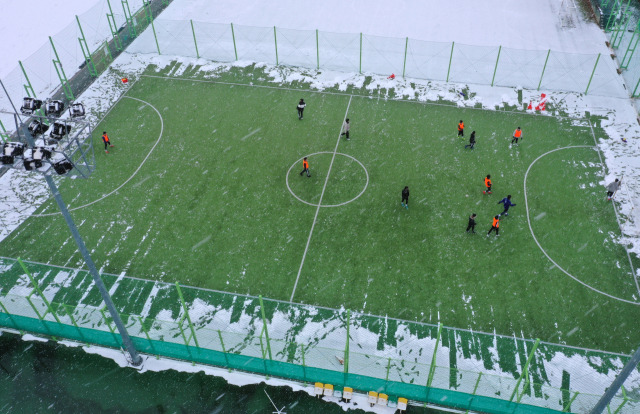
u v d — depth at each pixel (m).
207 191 23.27
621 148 25.03
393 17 39.09
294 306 18.20
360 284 18.94
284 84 30.73
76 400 15.53
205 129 27.16
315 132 26.78
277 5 41.28
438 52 33.69
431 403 15.12
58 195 12.08
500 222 21.28
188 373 16.17
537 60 32.34
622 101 28.25
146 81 31.23
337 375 15.08
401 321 17.58
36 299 17.55
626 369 11.60
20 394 15.72
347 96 29.59
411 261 19.75
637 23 33.22
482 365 16.16
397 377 15.70
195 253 20.33
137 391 15.73
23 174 24.52
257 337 15.41
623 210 21.67
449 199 22.50
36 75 32.12
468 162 24.52
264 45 34.88
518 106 28.34
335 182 23.58
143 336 16.88
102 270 19.64
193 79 31.36
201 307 18.20
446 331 17.20
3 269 19.66
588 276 18.97
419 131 26.69
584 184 23.02
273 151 25.53
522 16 38.28
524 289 18.56
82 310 17.48
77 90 30.52
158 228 21.47
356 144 25.88
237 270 19.61
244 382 15.88
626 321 17.39
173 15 39.69
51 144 13.60
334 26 37.78
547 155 24.78
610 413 13.67
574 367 16.06
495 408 14.34
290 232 21.16
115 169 24.59
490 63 32.22
